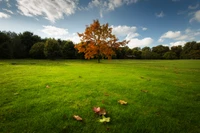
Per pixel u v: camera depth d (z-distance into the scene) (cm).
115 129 291
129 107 407
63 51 5400
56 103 418
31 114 342
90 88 608
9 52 4259
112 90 587
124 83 735
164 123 324
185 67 2330
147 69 1722
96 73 1121
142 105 429
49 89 573
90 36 3048
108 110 380
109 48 3064
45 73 1034
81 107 392
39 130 277
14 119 316
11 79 758
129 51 8819
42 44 5022
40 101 430
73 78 845
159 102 461
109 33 3033
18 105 394
